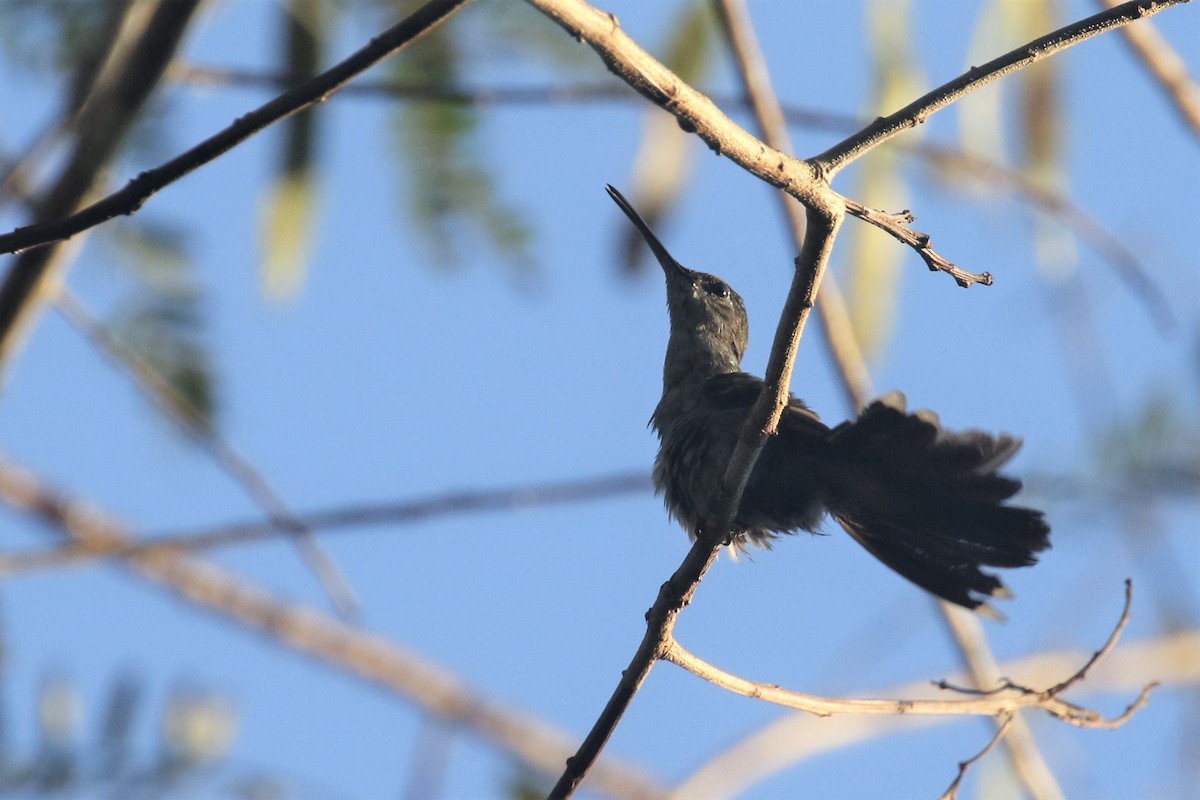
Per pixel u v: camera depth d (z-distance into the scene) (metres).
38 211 8.40
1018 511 8.54
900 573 9.15
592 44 4.94
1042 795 9.66
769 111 9.30
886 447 8.41
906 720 11.55
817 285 6.04
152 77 8.20
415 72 8.33
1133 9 5.96
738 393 9.56
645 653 6.98
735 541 9.66
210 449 8.91
